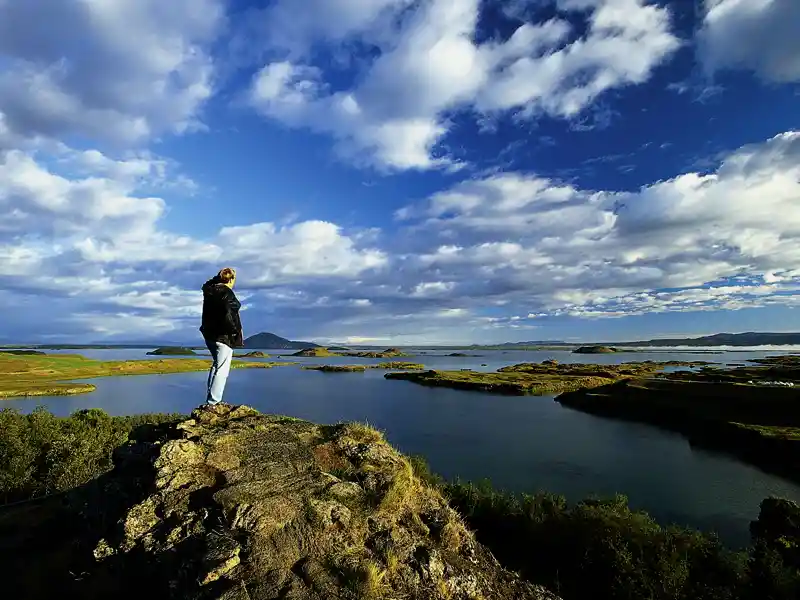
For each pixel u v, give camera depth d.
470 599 8.95
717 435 59.03
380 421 70.56
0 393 93.88
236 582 7.27
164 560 8.16
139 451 11.66
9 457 26.73
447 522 10.52
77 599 8.85
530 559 17.95
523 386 111.50
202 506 9.00
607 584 15.82
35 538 12.02
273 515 8.63
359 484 10.41
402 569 8.64
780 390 69.75
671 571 15.76
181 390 108.44
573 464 46.88
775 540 19.22
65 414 71.25
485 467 45.00
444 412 80.12
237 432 11.28
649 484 40.94
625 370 157.38
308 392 109.94
